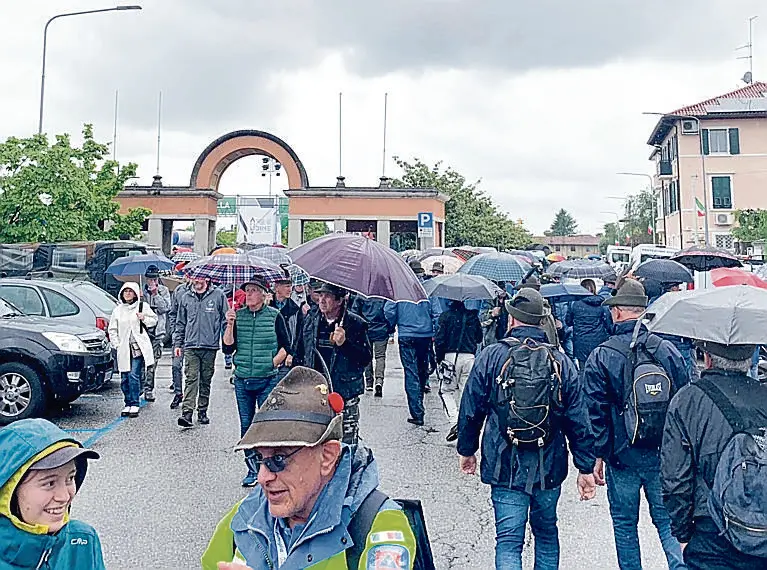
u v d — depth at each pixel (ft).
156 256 51.52
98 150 89.25
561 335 37.45
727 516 10.02
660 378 14.88
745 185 161.89
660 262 33.12
